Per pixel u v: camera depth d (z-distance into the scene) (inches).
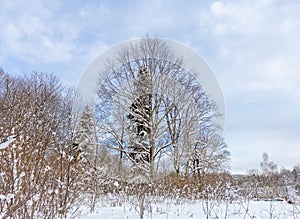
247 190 291.3
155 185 272.2
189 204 231.5
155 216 165.9
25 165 112.7
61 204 131.4
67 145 150.6
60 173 136.4
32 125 142.1
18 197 102.7
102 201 220.4
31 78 534.6
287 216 161.6
